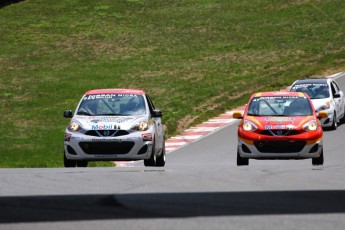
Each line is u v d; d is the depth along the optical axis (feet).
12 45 628.28
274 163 208.85
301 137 174.81
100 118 172.76
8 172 134.51
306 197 89.15
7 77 521.24
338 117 294.87
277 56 555.69
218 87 456.04
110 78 508.53
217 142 278.46
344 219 72.23
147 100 184.44
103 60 572.10
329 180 111.75
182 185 104.73
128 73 522.88
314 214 75.51
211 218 73.61
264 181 110.42
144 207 81.87
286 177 116.98
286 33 635.25
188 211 78.64
